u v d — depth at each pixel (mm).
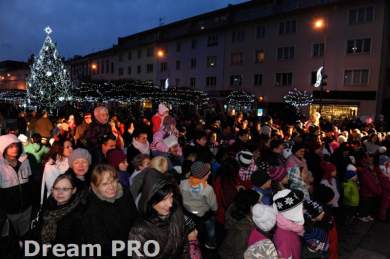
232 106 31625
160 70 45500
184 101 27312
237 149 6562
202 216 4559
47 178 4676
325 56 28797
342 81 27969
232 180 5016
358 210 7125
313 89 29641
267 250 2748
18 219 4164
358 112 27000
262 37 33438
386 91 27688
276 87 32344
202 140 6719
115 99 24469
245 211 3055
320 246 3467
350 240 5961
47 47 21797
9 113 23000
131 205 2939
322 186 4324
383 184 7012
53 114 22047
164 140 6250
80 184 3664
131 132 9734
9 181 4082
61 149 4809
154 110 26922
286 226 2979
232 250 3049
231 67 36375
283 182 4488
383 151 8547
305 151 6875
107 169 2734
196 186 4523
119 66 52969
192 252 2848
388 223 6934
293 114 25250
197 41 40156
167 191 2463
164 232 2477
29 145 7035
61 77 22188
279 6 32469
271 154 6012
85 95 23719
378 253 5438
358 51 27172
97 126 5816
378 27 26000
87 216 2684
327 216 3625
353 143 8859
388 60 27516
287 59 31469
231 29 36188
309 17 29812
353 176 6594
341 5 27766
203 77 39438
